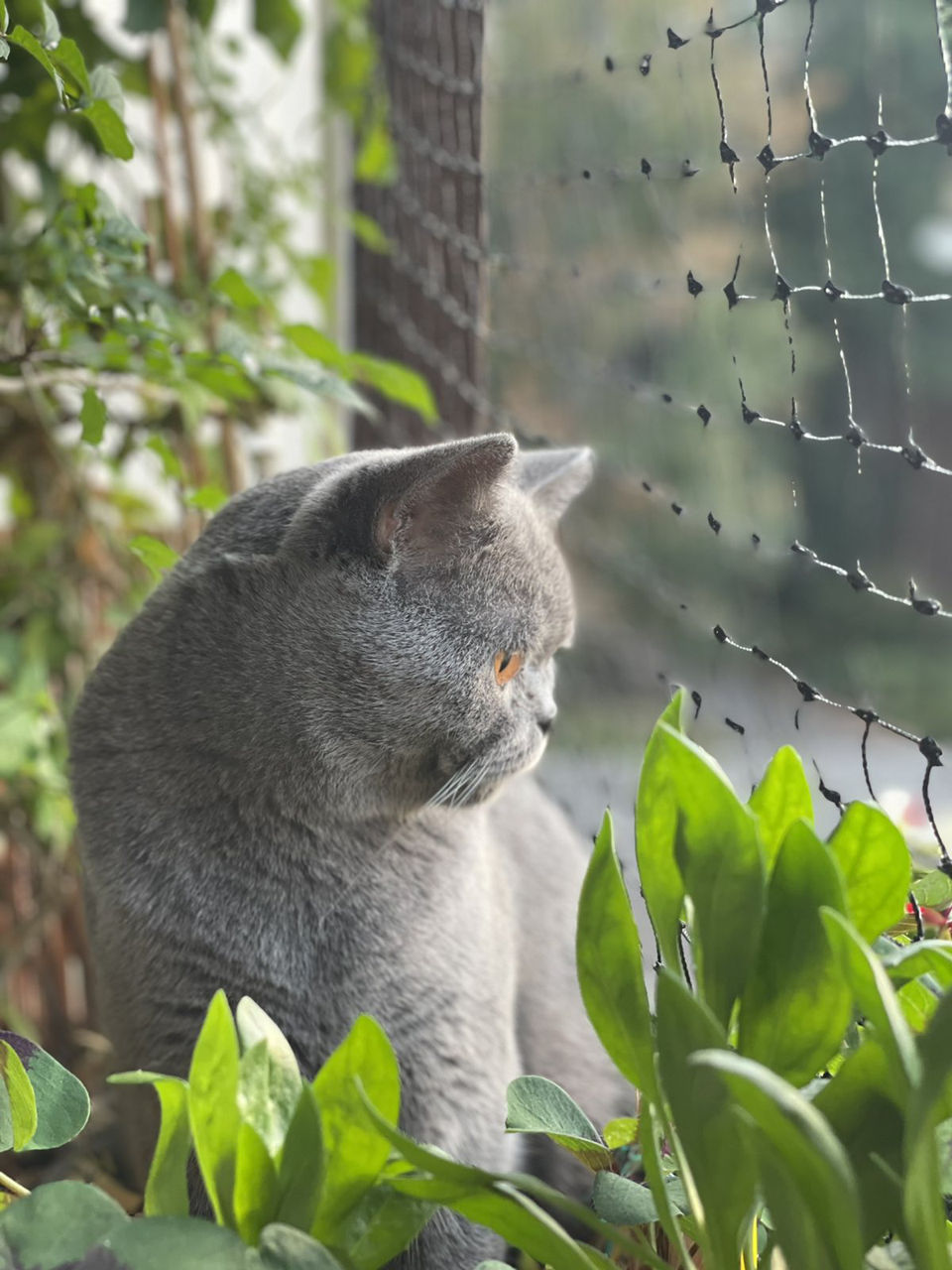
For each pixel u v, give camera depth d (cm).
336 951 126
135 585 199
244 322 175
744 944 75
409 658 124
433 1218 124
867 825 77
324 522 123
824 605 558
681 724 81
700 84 500
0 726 177
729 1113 69
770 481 550
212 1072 74
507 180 192
